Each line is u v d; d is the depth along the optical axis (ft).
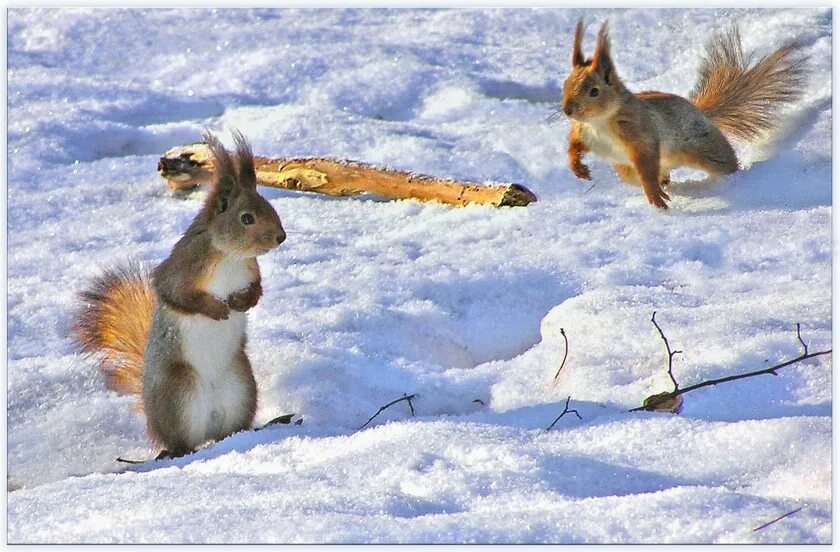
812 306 30.22
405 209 43.24
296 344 32.50
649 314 30.81
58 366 32.99
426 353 33.53
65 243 41.81
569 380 28.71
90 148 50.70
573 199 42.37
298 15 66.80
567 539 19.02
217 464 25.90
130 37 62.80
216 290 29.37
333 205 44.24
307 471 23.54
